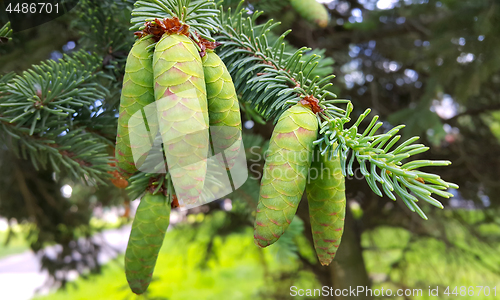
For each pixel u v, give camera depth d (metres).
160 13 0.26
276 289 1.62
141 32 0.25
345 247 1.34
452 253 1.41
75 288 1.24
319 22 0.47
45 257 1.16
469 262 1.41
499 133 1.44
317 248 0.28
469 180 1.28
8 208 1.01
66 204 1.10
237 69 0.32
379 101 1.25
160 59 0.23
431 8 0.91
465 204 1.37
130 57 0.24
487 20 0.75
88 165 0.39
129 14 0.40
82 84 0.37
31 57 0.57
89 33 0.42
